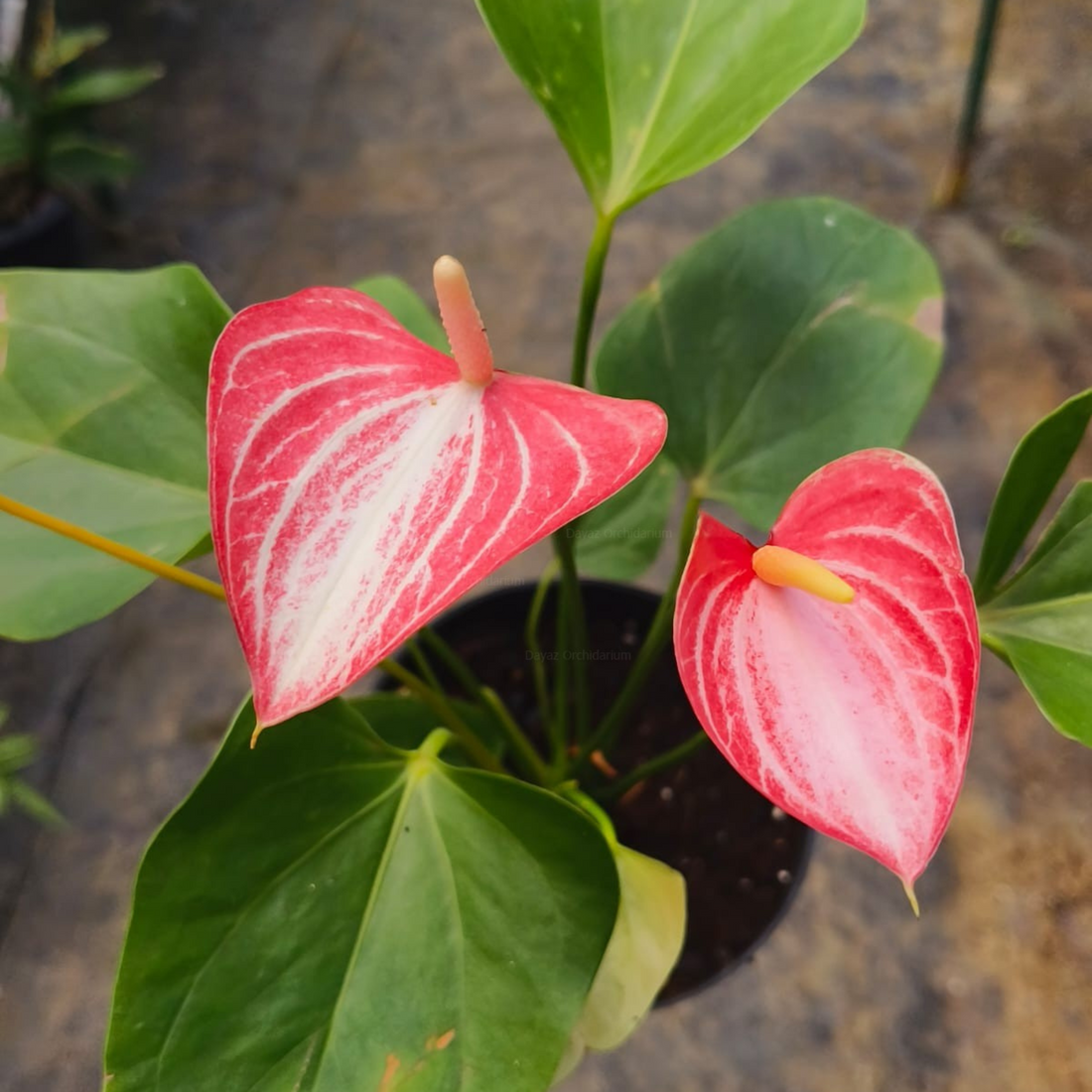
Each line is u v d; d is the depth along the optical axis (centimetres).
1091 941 60
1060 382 84
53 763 68
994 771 66
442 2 121
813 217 47
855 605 34
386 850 37
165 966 35
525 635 59
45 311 42
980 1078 57
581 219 98
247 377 33
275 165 105
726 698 33
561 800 36
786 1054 57
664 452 48
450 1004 36
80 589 39
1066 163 99
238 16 119
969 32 112
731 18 39
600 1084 56
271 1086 35
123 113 109
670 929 42
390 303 51
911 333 46
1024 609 39
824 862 63
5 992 60
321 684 31
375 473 33
